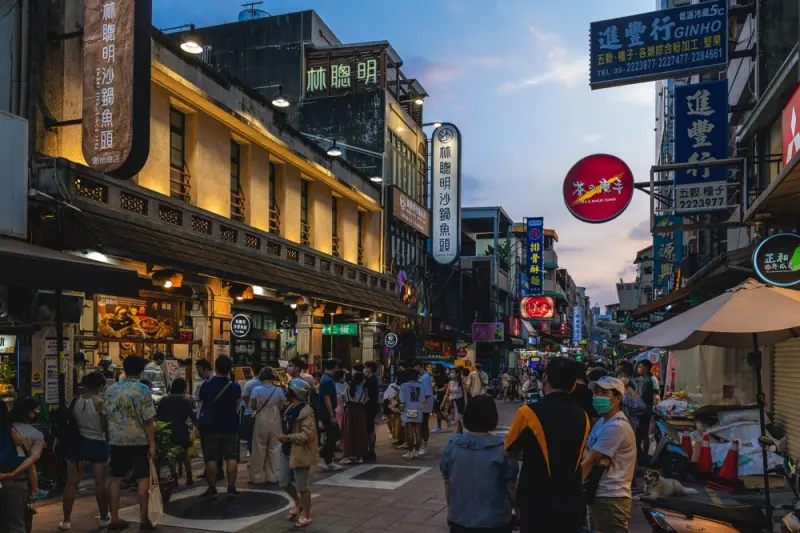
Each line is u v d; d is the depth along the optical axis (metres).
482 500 3.95
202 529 6.77
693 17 13.37
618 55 13.76
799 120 7.91
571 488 3.78
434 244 28.03
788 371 10.47
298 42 27.09
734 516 5.32
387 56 27.80
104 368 11.38
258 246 16.97
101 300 12.73
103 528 6.79
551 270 69.69
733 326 5.19
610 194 13.29
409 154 29.56
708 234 20.00
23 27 10.41
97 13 10.64
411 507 7.86
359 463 11.20
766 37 12.97
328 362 10.77
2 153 9.29
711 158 13.45
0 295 9.53
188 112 14.82
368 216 25.47
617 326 130.00
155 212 12.84
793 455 10.09
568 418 3.88
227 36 27.83
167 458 7.91
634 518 7.33
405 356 28.52
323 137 26.59
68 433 6.78
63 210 10.05
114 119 10.43
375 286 25.16
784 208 9.53
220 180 15.77
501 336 39.03
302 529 6.82
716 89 13.60
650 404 10.26
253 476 9.12
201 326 14.67
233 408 8.25
